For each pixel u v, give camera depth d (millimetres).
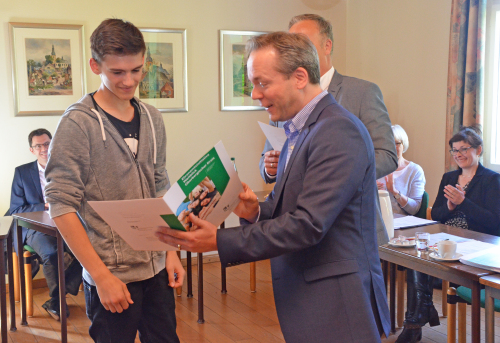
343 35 4891
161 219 1215
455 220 3090
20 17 3791
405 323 2793
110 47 1424
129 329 1606
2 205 3857
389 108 4461
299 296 1324
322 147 1250
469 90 3568
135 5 4094
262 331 3059
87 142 1483
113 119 1583
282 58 1298
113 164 1539
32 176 3646
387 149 1902
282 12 4590
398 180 3607
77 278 3367
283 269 1375
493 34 3617
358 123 1318
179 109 4293
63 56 3916
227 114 4480
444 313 3176
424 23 4031
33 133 3602
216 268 4371
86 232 1562
